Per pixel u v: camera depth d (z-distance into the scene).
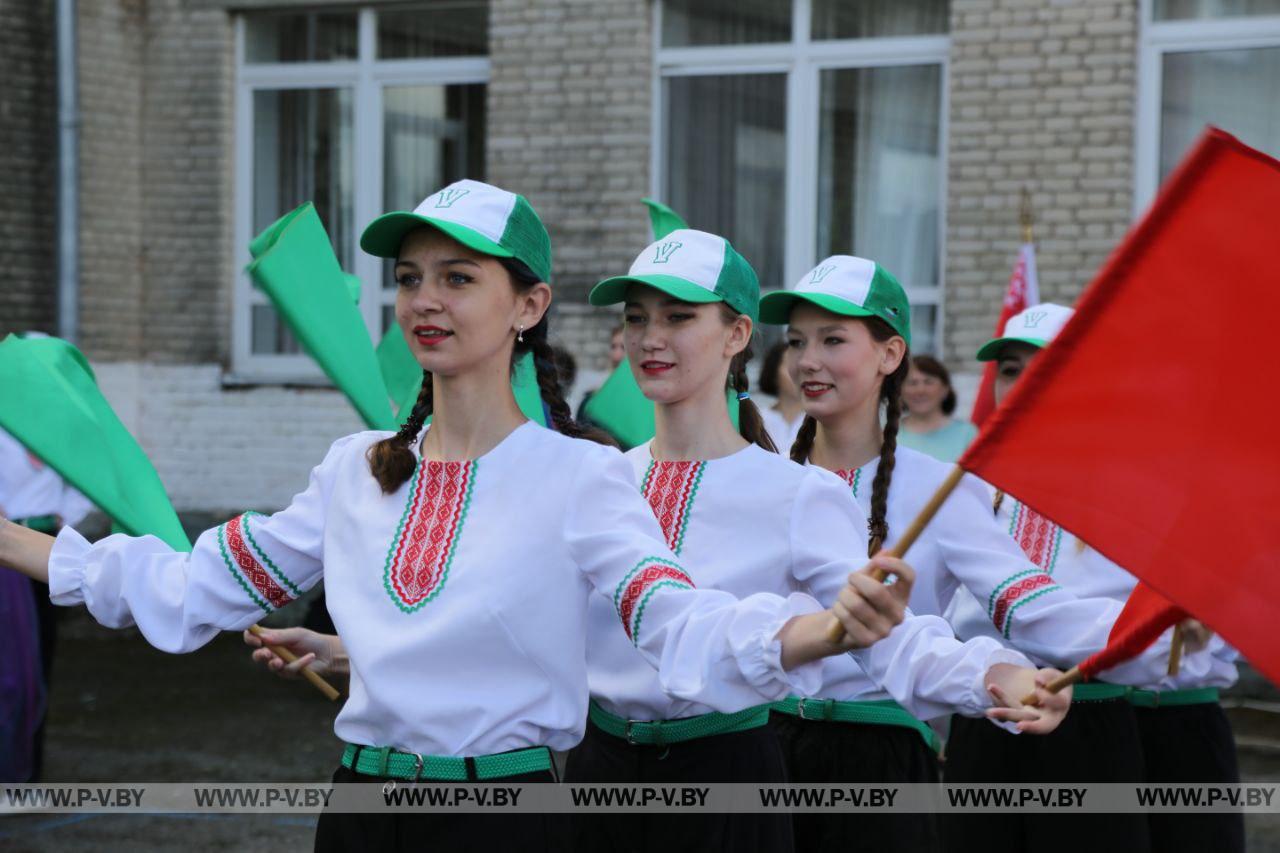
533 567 3.09
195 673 9.85
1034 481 2.74
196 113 11.59
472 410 3.21
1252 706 9.05
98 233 11.52
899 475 4.57
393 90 11.48
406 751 3.10
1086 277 9.52
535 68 10.66
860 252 10.39
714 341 3.98
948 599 4.61
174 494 11.75
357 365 4.23
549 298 3.29
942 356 9.88
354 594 3.18
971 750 4.90
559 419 3.47
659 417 4.12
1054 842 4.81
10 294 11.20
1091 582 4.96
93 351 11.52
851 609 2.62
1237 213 2.70
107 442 3.79
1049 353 2.76
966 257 9.77
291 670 3.70
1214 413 2.71
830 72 10.39
